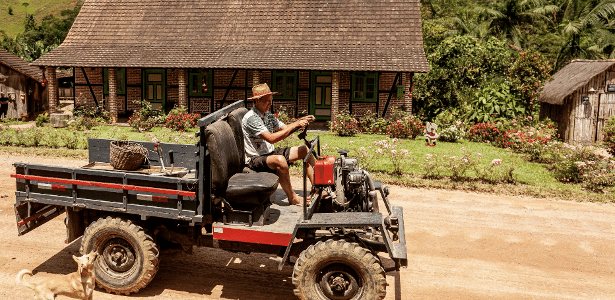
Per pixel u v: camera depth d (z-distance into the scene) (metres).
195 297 5.06
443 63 23.95
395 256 4.62
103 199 5.15
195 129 19.03
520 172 11.73
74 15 138.62
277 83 22.34
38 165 5.28
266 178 4.98
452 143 16.67
